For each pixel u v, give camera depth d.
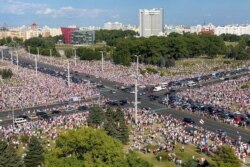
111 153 81.50
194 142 139.75
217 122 170.25
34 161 112.88
